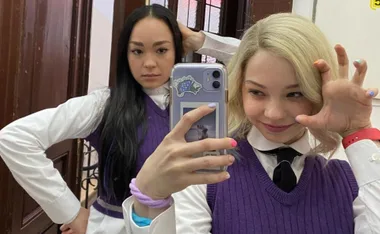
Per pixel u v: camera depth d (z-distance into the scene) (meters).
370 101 0.60
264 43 0.63
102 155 1.17
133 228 0.55
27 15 1.26
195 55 2.21
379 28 1.41
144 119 1.17
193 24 2.52
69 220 1.14
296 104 0.64
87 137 1.23
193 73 0.57
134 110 1.17
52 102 1.50
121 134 1.14
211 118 0.56
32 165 1.08
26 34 1.26
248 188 0.70
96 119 1.18
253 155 0.73
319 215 0.69
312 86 0.62
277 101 0.64
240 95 0.71
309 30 0.64
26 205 1.40
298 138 0.72
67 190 1.15
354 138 0.63
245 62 0.67
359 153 0.62
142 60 1.19
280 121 0.65
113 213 1.13
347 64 0.61
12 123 1.12
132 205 0.57
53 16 1.45
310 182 0.71
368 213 0.62
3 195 1.25
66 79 1.60
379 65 1.41
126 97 1.19
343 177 0.73
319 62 0.61
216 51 1.52
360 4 1.43
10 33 1.20
